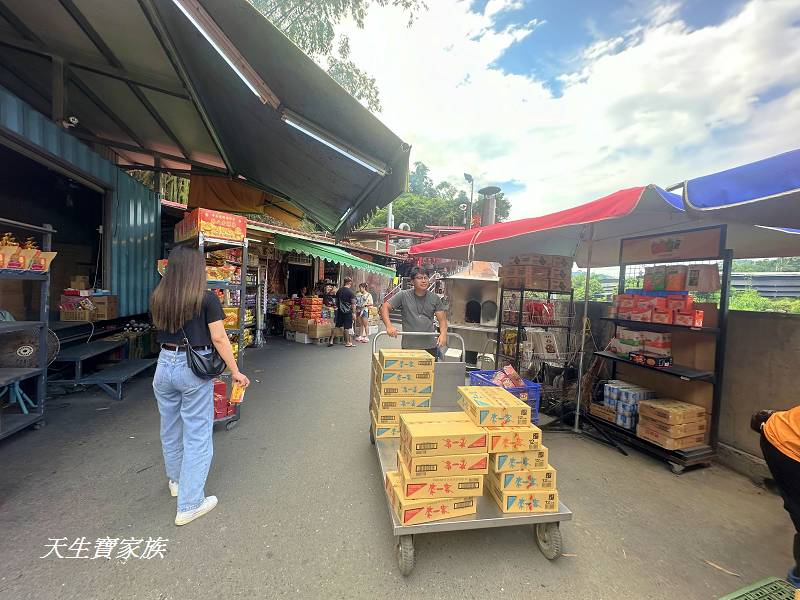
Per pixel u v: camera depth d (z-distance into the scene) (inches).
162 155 269.4
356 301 425.7
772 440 80.8
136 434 140.5
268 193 329.4
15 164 220.2
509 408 85.2
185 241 178.2
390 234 673.0
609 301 216.8
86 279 230.2
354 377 246.7
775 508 111.1
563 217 126.8
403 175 140.0
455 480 80.4
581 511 106.6
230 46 110.2
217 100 175.6
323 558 83.5
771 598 69.9
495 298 240.4
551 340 197.6
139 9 126.2
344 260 379.6
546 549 86.2
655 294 159.3
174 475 101.9
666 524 101.9
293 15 433.1
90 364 218.4
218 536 88.8
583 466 134.8
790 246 178.5
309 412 176.9
